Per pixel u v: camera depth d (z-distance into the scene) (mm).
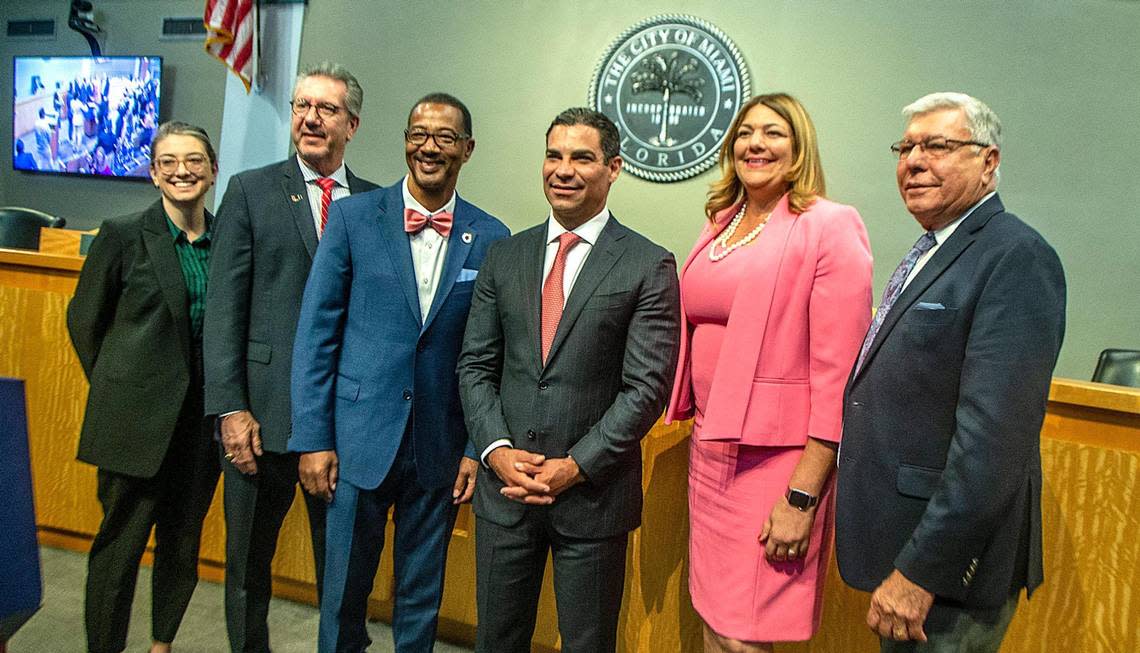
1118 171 4137
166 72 5965
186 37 5902
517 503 1666
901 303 1374
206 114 5898
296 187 2014
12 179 6496
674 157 4754
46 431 2709
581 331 1640
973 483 1211
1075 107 4180
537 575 1735
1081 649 1679
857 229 1581
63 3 6301
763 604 1603
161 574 2174
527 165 5070
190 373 2084
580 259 1704
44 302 2676
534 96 5031
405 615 1883
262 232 1951
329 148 2016
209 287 1948
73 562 2705
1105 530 1652
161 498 2146
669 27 4730
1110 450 1646
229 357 1914
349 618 1832
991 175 1354
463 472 1848
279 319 1965
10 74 6461
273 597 2578
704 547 1696
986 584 1279
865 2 4438
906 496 1331
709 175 4715
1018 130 4262
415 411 1804
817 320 1550
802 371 1589
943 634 1299
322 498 1879
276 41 5449
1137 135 4102
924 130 1354
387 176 5340
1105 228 4172
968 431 1226
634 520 1698
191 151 2074
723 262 1669
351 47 5359
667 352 1646
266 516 2061
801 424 1586
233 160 5578
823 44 4508
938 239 1406
